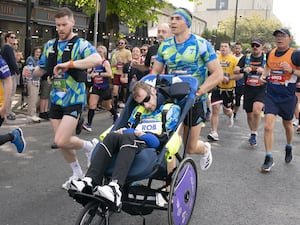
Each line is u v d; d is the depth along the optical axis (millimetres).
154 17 16641
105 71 8648
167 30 6160
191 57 4332
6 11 17766
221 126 10148
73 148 4824
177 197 3650
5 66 5035
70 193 3186
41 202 4598
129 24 17984
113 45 14922
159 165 3475
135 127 3908
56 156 6469
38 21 19375
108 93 8891
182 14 4309
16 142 5633
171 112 3863
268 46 12898
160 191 3688
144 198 3643
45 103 9242
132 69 9836
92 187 3139
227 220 4340
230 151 7469
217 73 4340
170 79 4207
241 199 4980
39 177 5438
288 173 6180
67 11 4633
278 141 8594
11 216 4199
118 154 3373
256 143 8086
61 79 4629
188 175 3861
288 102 6207
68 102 4648
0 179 5301
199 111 4434
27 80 9148
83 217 3109
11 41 8805
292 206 4828
